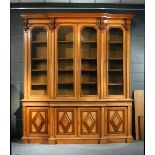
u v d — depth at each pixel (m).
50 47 5.41
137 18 6.03
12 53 5.91
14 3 5.91
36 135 5.43
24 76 5.41
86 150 4.98
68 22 5.41
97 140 5.40
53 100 5.33
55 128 5.38
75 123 5.39
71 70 5.49
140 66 6.01
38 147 5.16
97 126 5.41
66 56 5.53
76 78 5.41
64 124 5.39
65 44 5.53
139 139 5.74
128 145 5.30
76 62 5.41
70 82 5.50
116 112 5.45
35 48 5.55
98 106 5.39
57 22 5.40
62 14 5.34
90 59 5.50
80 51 5.43
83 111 5.39
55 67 5.41
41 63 5.55
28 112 5.40
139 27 6.03
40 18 5.41
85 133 5.40
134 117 5.89
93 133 5.41
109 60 5.59
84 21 5.41
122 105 5.44
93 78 5.54
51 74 5.40
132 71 6.00
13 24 5.92
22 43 5.93
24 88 5.41
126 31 5.46
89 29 5.50
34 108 5.39
